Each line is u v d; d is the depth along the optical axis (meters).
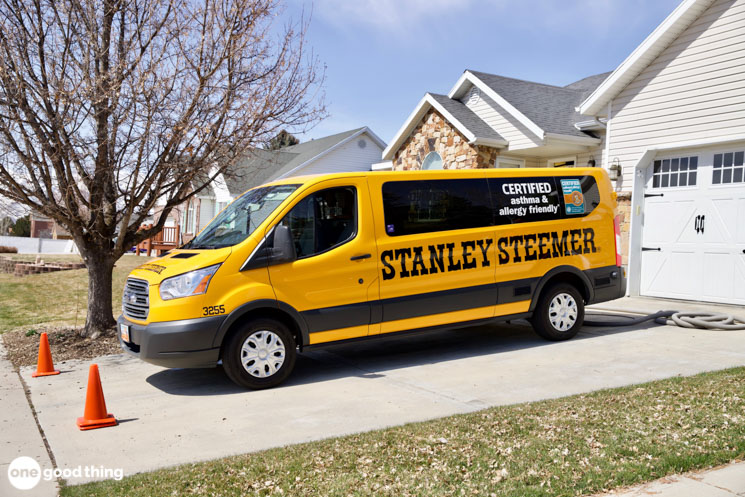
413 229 6.84
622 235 11.45
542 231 7.57
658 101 10.77
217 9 7.97
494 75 16.28
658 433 4.20
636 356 6.78
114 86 7.26
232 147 8.31
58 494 3.74
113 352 8.03
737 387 5.16
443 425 4.60
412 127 17.11
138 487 3.70
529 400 5.30
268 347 6.13
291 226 6.28
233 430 4.86
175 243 24.64
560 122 14.20
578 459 3.83
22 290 16.20
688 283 10.59
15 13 7.34
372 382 6.21
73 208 8.38
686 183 10.59
